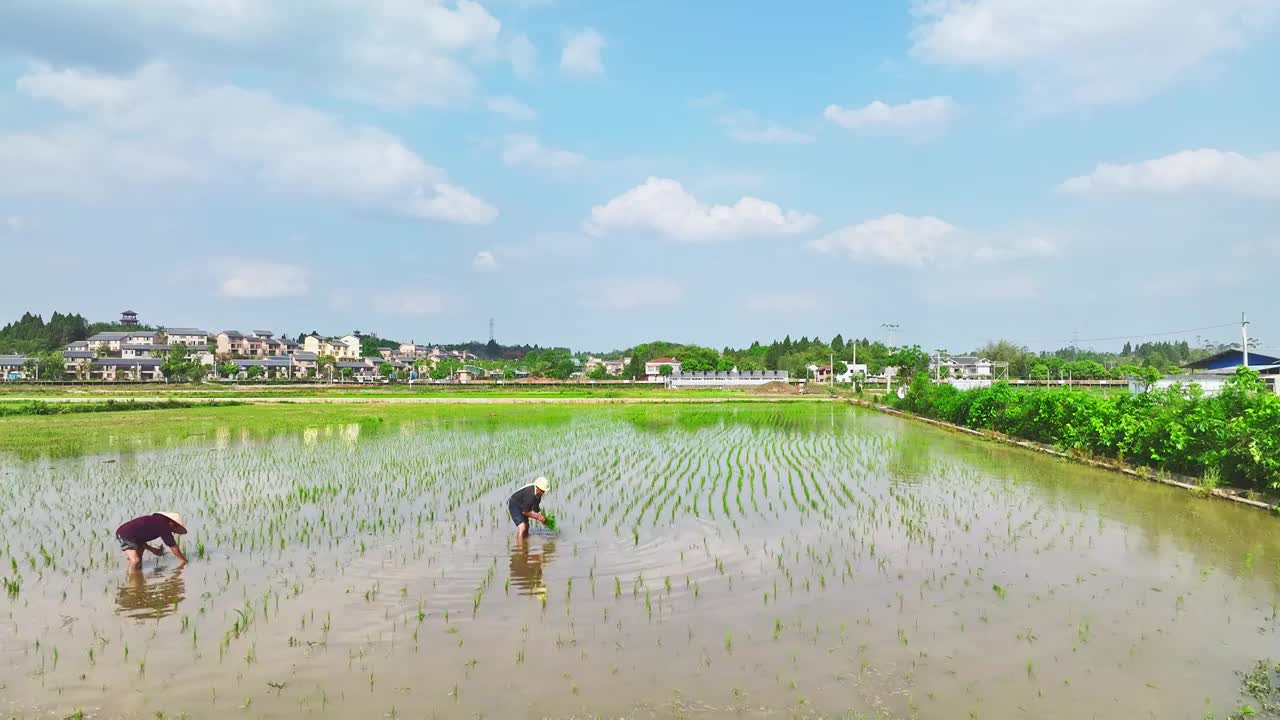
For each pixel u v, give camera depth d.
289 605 9.12
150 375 122.75
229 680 7.00
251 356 150.25
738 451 25.98
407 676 7.05
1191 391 19.30
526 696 6.62
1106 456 21.64
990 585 9.76
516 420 41.69
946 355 117.88
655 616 8.65
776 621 8.41
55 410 45.72
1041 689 6.73
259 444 28.17
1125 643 7.78
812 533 12.81
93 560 11.28
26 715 6.35
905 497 16.31
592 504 15.62
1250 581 9.91
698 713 6.31
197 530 13.23
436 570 10.62
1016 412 28.72
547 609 8.91
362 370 157.25
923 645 7.73
